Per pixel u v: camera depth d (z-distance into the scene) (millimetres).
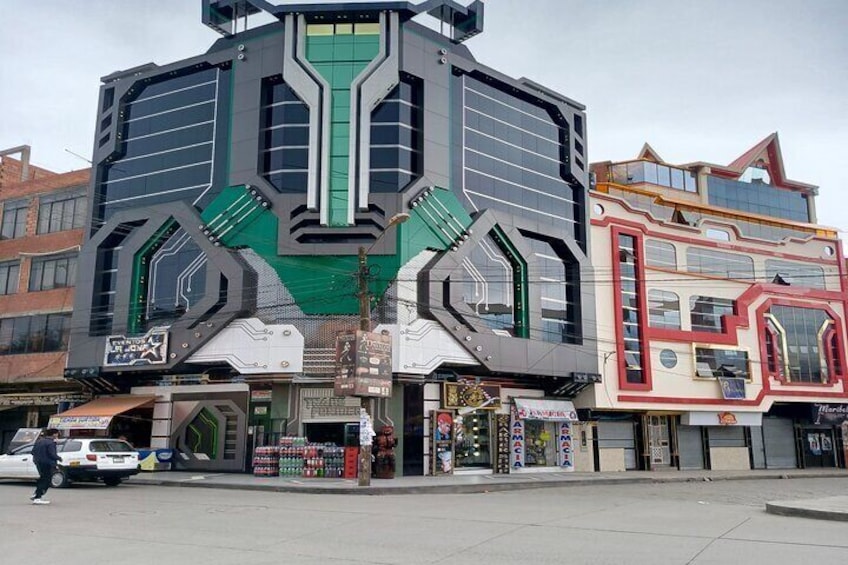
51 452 16375
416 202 28141
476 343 28438
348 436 26906
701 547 10711
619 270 34781
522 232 31828
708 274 38094
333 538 11531
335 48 29391
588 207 34500
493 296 30344
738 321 38094
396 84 28969
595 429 33875
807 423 40812
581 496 20531
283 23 29781
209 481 23703
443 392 28281
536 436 32094
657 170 44594
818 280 42031
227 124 30078
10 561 9484
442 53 30375
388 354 23219
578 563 9430
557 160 34250
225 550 10352
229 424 29438
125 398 31094
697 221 40906
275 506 16438
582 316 32812
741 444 38500
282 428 27094
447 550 10438
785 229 44156
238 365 27031
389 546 10781
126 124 32500
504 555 10031
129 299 29938
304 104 29125
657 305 36156
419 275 27781
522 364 29797
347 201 27844
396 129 28797
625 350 34281
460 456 29062
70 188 35062
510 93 32938
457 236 28984
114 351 29359
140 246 30141
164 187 30859
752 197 47375
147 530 12281
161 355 28219
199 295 29234
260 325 27078
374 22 29703
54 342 33438
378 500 18531
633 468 34688
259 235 28125
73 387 33125
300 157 28750
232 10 31469
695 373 36031
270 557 9836
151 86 32406
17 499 17484
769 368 38938
